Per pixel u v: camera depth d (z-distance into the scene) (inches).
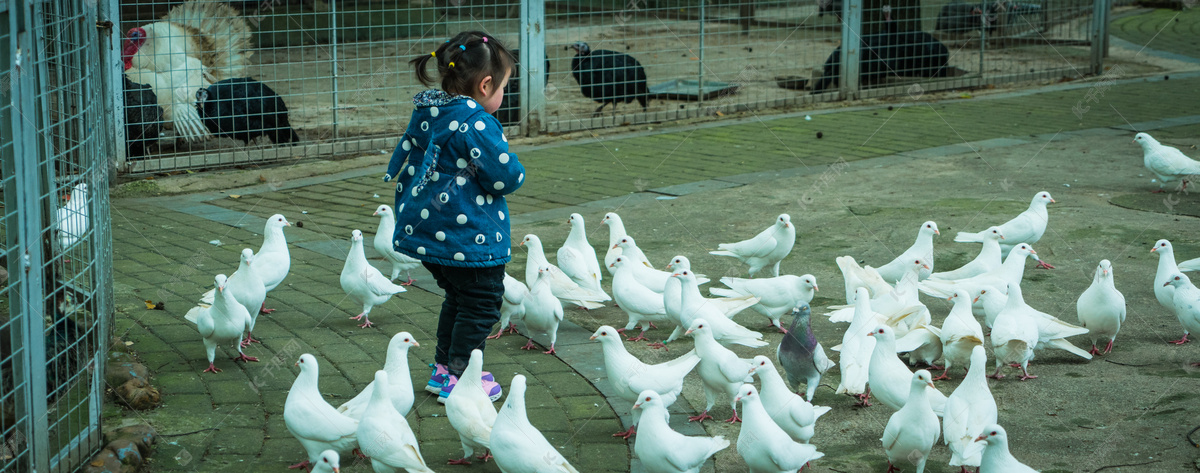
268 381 177.2
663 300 211.0
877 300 209.9
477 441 143.6
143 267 253.1
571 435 159.2
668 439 138.6
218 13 433.1
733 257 263.9
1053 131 463.5
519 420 138.0
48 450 127.3
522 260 269.0
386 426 136.0
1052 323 189.3
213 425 157.6
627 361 162.6
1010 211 318.0
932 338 187.8
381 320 216.2
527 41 459.2
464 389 149.3
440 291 239.6
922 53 618.8
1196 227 292.4
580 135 474.0
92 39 160.6
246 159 401.4
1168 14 994.7
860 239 289.9
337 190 361.4
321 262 263.6
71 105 152.9
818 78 615.2
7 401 141.3
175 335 200.5
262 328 208.5
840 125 494.9
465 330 163.6
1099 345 203.2
